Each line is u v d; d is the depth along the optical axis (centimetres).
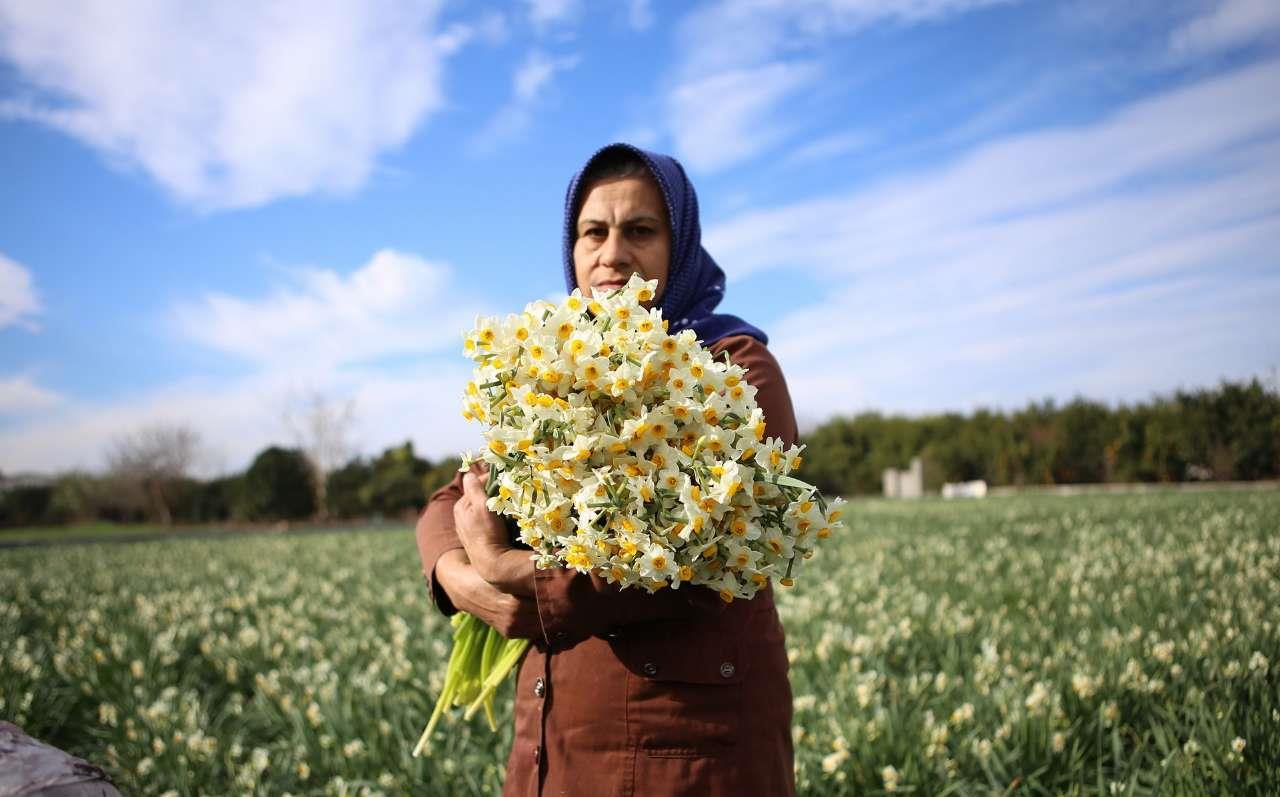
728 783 178
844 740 375
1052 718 380
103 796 149
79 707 571
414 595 856
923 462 3497
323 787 421
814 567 933
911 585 764
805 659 505
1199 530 1030
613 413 165
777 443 166
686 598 172
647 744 180
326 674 536
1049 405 3328
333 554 1535
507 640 217
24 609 972
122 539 2892
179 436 4531
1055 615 577
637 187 215
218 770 437
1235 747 319
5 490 4400
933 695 450
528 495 166
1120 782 333
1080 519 1361
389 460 3984
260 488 3750
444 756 420
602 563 160
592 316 191
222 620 787
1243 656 410
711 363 167
